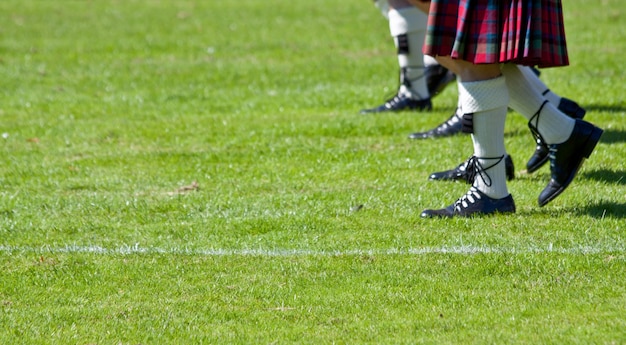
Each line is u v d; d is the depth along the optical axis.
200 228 16.88
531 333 11.52
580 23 46.31
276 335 11.91
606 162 20.16
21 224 17.55
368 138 24.33
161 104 30.86
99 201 18.97
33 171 21.91
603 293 12.82
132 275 14.47
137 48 43.91
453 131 23.58
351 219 17.02
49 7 61.50
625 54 36.97
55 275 14.59
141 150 23.92
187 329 12.23
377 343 11.50
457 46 15.43
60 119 28.59
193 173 21.30
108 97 32.50
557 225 15.95
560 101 19.84
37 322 12.62
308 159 22.23
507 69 16.66
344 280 13.86
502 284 13.38
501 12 15.27
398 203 17.95
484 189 16.66
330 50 42.12
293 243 15.74
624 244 14.84
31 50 43.75
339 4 58.84
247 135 25.17
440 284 13.50
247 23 51.78
